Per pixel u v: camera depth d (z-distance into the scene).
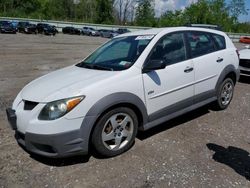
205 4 65.94
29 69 10.69
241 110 5.78
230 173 3.45
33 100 3.46
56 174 3.39
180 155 3.86
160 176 3.37
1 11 65.56
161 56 4.26
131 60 4.05
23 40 26.89
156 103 4.12
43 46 21.58
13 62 12.48
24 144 3.54
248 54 8.45
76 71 4.17
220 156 3.86
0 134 4.41
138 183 3.23
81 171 3.46
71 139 3.34
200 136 4.48
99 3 71.81
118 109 3.69
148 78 3.98
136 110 3.95
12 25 36.00
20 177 3.32
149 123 4.11
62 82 3.72
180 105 4.53
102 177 3.34
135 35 4.69
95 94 3.45
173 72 4.31
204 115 5.41
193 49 4.80
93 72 3.96
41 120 3.31
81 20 73.38
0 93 6.76
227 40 5.68
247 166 3.63
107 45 4.89
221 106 5.62
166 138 4.38
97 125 3.53
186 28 4.87
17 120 3.55
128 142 3.90
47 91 3.53
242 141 4.35
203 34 5.12
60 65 11.98
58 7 76.62
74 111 3.31
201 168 3.55
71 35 43.56
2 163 3.60
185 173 3.43
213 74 5.11
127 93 3.71
